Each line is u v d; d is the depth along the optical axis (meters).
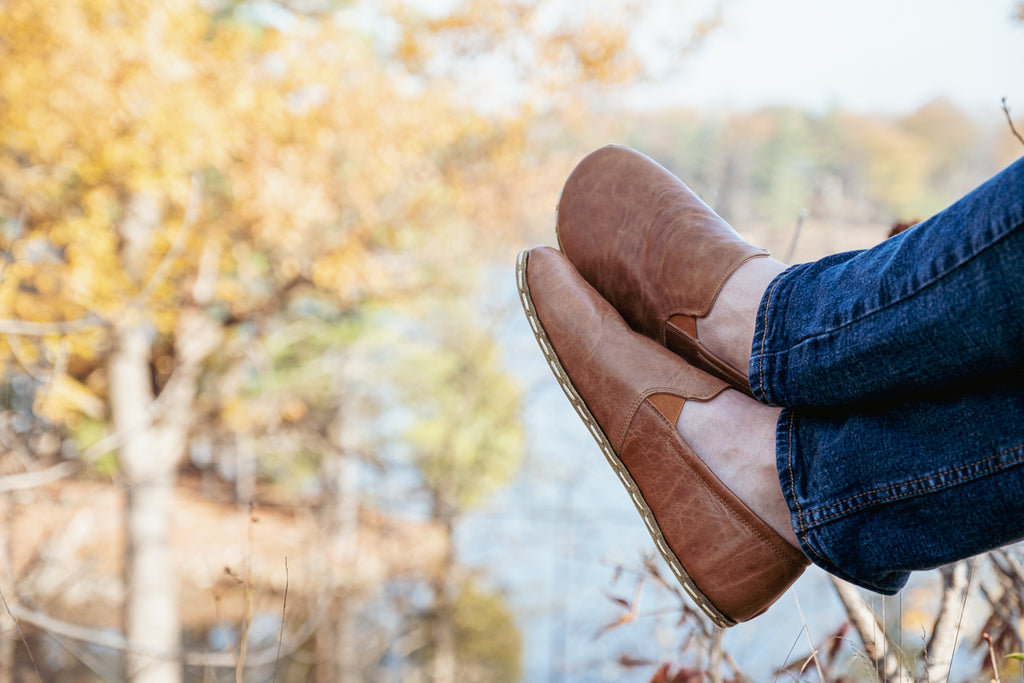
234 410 11.27
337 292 9.66
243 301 9.62
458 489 10.08
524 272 1.11
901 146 16.67
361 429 11.96
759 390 0.80
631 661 1.37
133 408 8.70
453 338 10.56
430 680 10.00
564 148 10.48
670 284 1.02
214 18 9.25
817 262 0.82
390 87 8.98
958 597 0.96
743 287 0.96
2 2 6.68
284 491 12.95
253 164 7.99
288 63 8.28
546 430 10.29
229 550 10.04
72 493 8.12
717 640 1.25
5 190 6.91
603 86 9.87
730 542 0.89
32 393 7.01
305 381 11.73
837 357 0.73
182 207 7.93
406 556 10.19
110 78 6.79
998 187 0.64
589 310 1.05
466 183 9.87
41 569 5.34
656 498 0.95
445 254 10.03
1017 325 0.62
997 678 0.90
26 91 6.75
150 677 7.83
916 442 0.71
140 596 8.62
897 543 0.73
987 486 0.68
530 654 10.21
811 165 16.19
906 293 0.69
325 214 8.57
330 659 9.18
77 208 7.56
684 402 0.95
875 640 0.99
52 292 7.06
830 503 0.76
